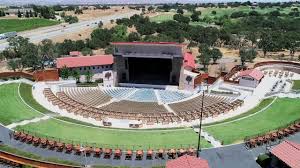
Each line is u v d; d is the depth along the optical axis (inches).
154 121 3053.6
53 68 5012.3
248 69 4746.6
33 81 4242.1
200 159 2092.8
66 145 2463.1
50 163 2174.0
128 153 2367.1
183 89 4175.7
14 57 6186.0
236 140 2630.4
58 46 6535.4
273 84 4333.2
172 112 3368.6
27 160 2222.0
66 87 4131.4
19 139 2593.5
